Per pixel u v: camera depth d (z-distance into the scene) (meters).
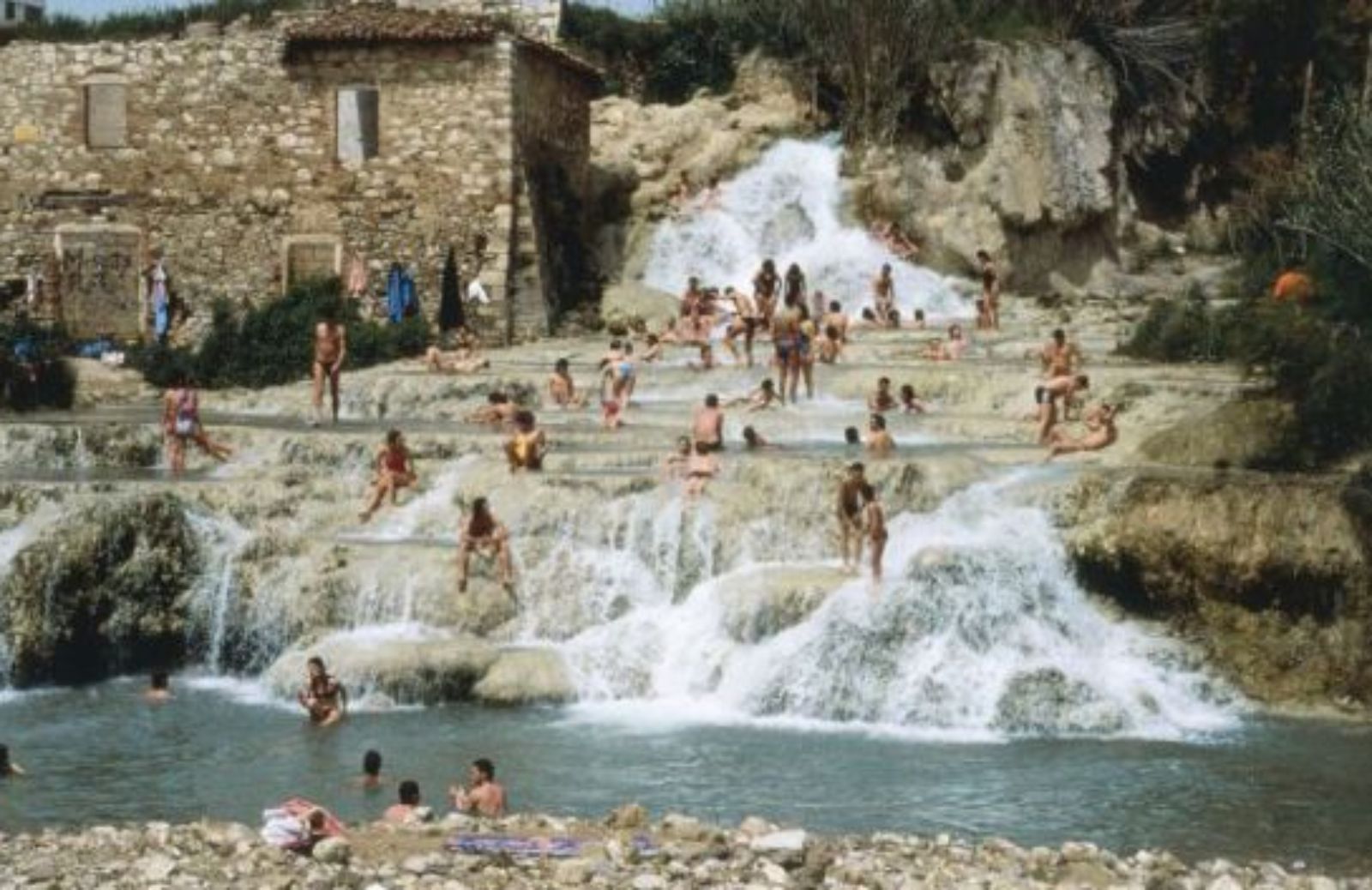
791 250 60.72
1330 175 41.97
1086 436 38.03
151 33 57.22
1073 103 63.41
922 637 30.33
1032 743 28.05
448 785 25.31
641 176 62.09
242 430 40.28
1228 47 66.69
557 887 18.69
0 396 47.38
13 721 29.19
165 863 19.30
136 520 33.69
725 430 41.62
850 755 27.11
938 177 61.88
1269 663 31.34
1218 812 24.09
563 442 39.62
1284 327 36.69
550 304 55.44
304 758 26.77
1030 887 19.06
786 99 65.00
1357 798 24.81
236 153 54.53
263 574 33.22
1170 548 32.12
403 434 39.59
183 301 54.75
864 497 31.95
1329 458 35.69
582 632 32.50
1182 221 66.62
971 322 56.38
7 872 19.03
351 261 54.09
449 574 32.72
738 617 31.14
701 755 26.95
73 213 55.00
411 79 53.78
